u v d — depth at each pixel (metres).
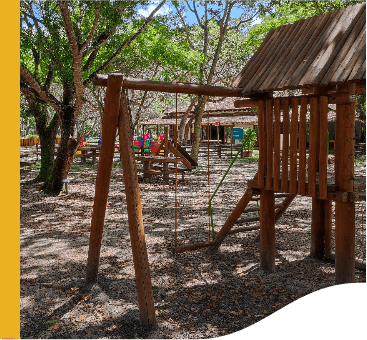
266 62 4.58
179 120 28.59
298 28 4.46
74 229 7.21
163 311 3.89
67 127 10.78
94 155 19.58
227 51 21.20
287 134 4.30
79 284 4.55
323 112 3.86
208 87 4.39
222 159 22.19
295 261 5.29
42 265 5.24
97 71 11.30
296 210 8.63
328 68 3.55
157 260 5.43
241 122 23.61
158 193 11.29
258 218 6.09
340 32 3.77
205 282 4.61
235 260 5.39
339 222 3.92
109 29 11.79
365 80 3.12
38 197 10.35
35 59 13.53
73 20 12.05
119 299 4.21
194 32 21.66
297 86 3.69
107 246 6.11
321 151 3.88
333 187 3.90
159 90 4.14
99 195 4.32
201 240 6.41
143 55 15.83
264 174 4.75
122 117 3.85
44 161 12.69
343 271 3.90
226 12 17.11
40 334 3.45
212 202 9.84
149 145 17.19
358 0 13.20
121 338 3.39
